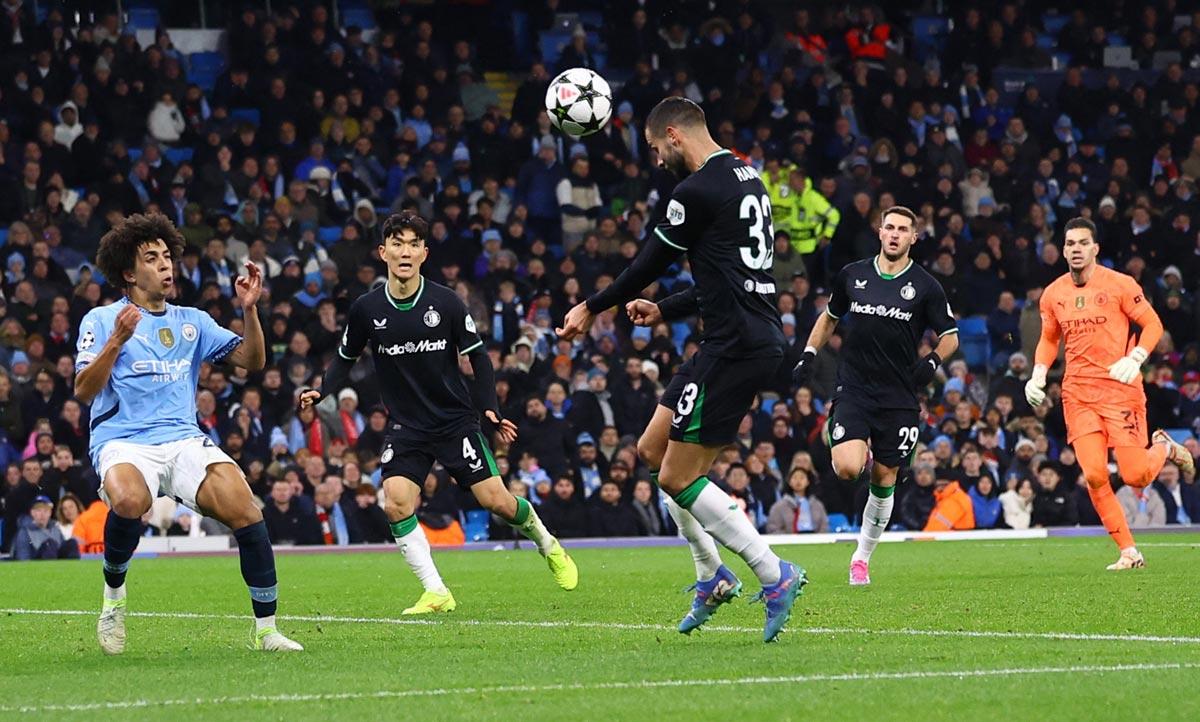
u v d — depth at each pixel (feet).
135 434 61.72
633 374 180.24
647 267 58.80
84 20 230.27
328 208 206.18
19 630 74.64
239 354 63.98
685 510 60.85
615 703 45.62
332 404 176.35
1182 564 110.93
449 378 86.02
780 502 170.30
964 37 248.73
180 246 63.67
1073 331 110.42
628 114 222.69
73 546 153.38
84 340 61.57
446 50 244.22
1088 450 109.09
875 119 231.09
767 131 225.15
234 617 80.33
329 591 99.30
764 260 58.95
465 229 205.26
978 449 179.22
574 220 212.43
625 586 97.86
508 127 226.58
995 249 215.10
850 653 57.06
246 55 217.56
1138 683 48.85
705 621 64.28
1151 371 198.59
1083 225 110.11
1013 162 233.14
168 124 210.79
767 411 193.67
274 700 47.52
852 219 210.38
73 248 191.72
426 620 76.54
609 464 173.17
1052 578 98.12
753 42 240.32
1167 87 245.04
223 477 61.82
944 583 95.35
